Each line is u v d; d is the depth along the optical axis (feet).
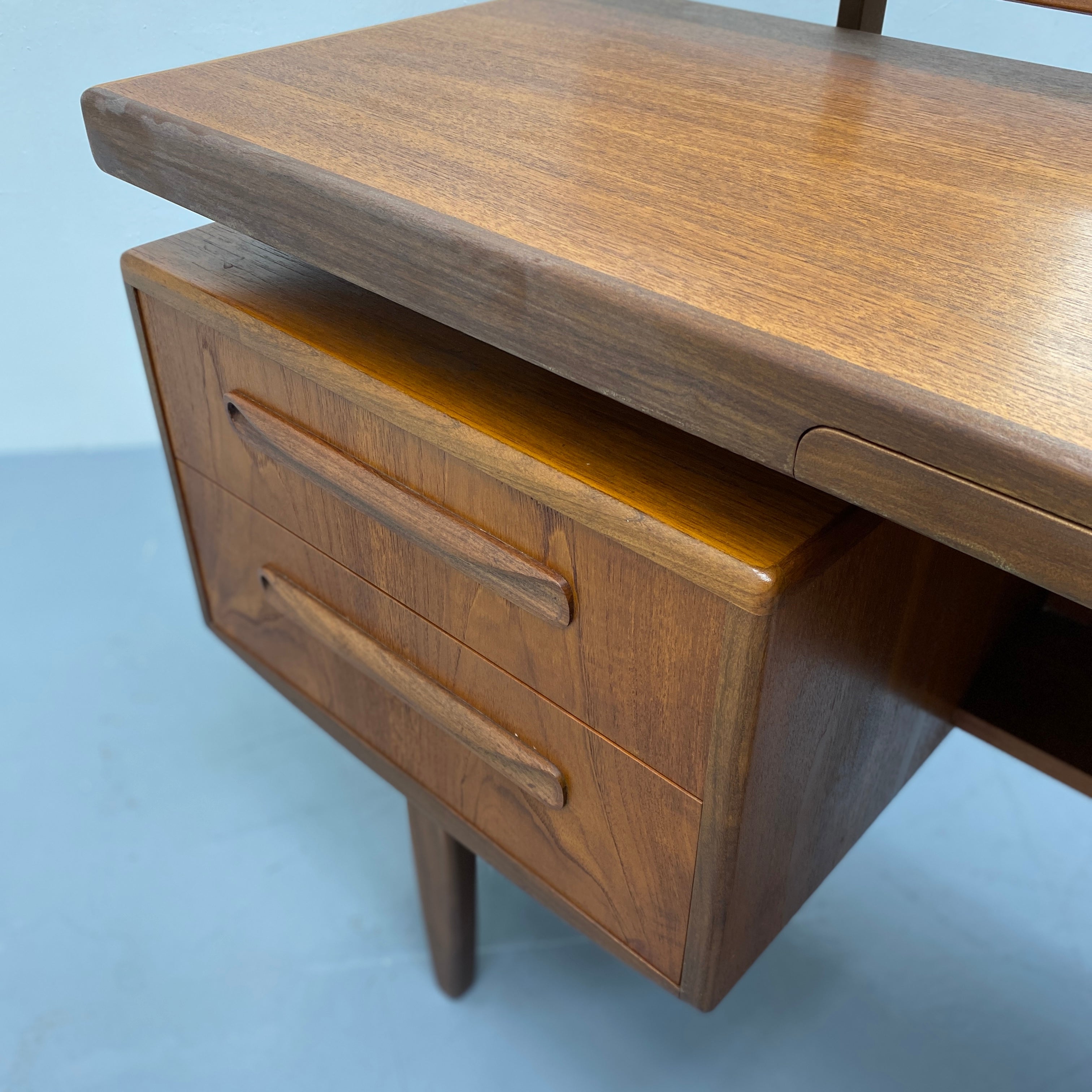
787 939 3.11
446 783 1.99
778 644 1.24
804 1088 2.74
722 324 1.06
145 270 1.85
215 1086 2.74
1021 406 0.94
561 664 1.51
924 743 1.94
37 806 3.48
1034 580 0.93
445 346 1.60
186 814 3.47
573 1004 2.94
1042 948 3.09
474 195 1.34
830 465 1.02
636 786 1.51
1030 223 1.33
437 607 1.69
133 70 2.77
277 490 1.90
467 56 1.92
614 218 1.29
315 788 3.56
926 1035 2.86
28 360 4.36
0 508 4.72
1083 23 2.32
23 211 3.03
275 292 1.75
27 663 4.00
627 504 1.27
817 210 1.34
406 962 3.05
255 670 2.39
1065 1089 2.74
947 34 2.46
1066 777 1.88
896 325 1.07
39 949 3.06
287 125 1.56
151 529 4.63
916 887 3.26
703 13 2.23
